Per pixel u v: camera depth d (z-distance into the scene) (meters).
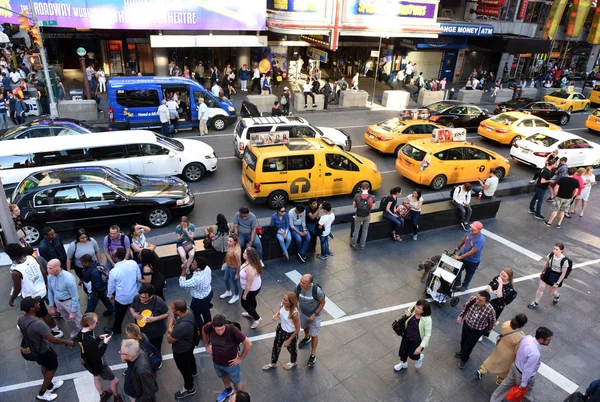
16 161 11.85
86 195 10.75
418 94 28.05
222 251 9.24
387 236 11.85
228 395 6.57
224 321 5.92
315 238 10.62
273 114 20.80
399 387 7.09
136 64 27.73
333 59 32.62
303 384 7.02
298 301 7.03
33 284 7.38
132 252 8.48
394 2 25.45
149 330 6.57
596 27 37.12
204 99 19.61
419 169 14.73
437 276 8.97
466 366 7.61
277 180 12.75
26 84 22.94
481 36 32.19
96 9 21.72
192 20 23.41
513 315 9.05
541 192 13.27
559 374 7.59
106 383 6.80
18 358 7.26
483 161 15.44
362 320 8.61
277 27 24.34
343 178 13.48
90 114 20.38
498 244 11.91
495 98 29.95
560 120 25.20
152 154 13.47
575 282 10.38
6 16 20.86
